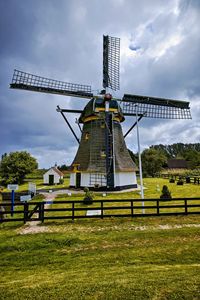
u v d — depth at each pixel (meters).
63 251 8.15
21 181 45.91
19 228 10.70
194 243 8.52
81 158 26.22
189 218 11.98
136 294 4.71
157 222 11.33
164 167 74.38
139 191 23.06
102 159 24.14
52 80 22.86
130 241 8.89
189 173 48.28
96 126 25.47
